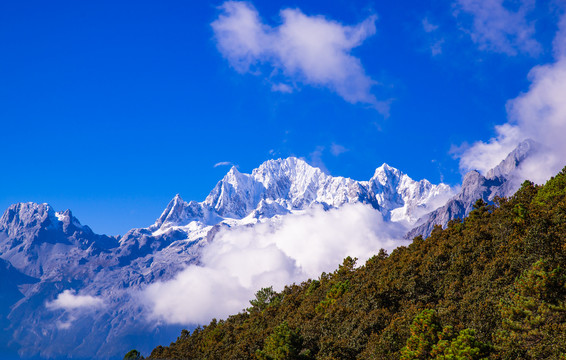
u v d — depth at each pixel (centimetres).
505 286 5850
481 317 5509
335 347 6738
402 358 5500
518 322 4941
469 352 4784
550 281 4878
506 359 4694
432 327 5431
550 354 4462
